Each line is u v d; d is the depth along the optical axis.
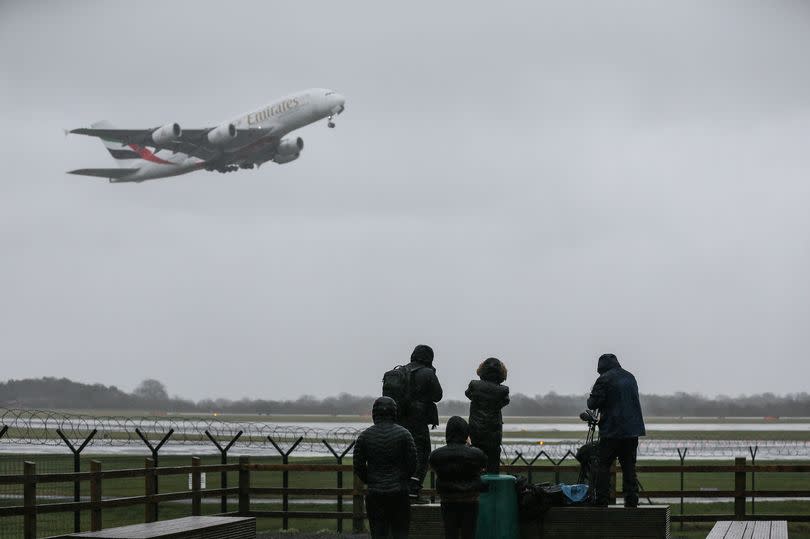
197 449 96.00
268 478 66.75
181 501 50.53
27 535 27.06
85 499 47.94
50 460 69.75
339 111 156.62
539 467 37.53
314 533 37.81
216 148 158.50
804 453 110.88
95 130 153.00
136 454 84.25
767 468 35.91
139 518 43.31
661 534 27.58
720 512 47.09
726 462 86.12
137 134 154.38
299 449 90.06
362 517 37.88
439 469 24.77
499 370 28.95
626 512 27.75
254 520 28.83
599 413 29.44
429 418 29.72
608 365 28.73
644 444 123.12
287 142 162.12
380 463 24.38
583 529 27.88
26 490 27.09
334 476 69.12
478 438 28.55
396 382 29.47
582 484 29.38
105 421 185.75
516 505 27.95
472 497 24.62
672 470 35.78
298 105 157.00
